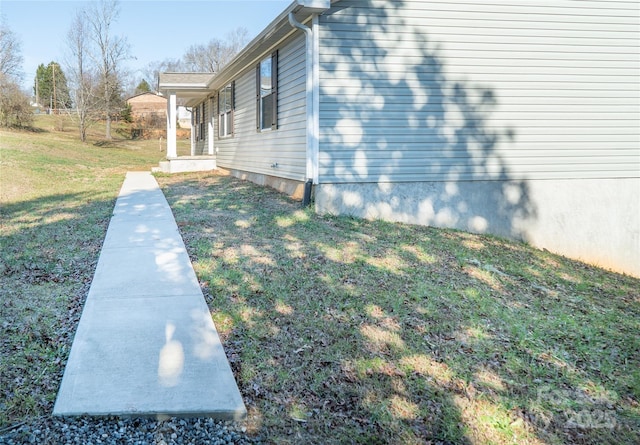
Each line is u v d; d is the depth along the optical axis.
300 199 9.07
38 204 9.51
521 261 6.94
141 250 5.95
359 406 2.95
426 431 2.76
